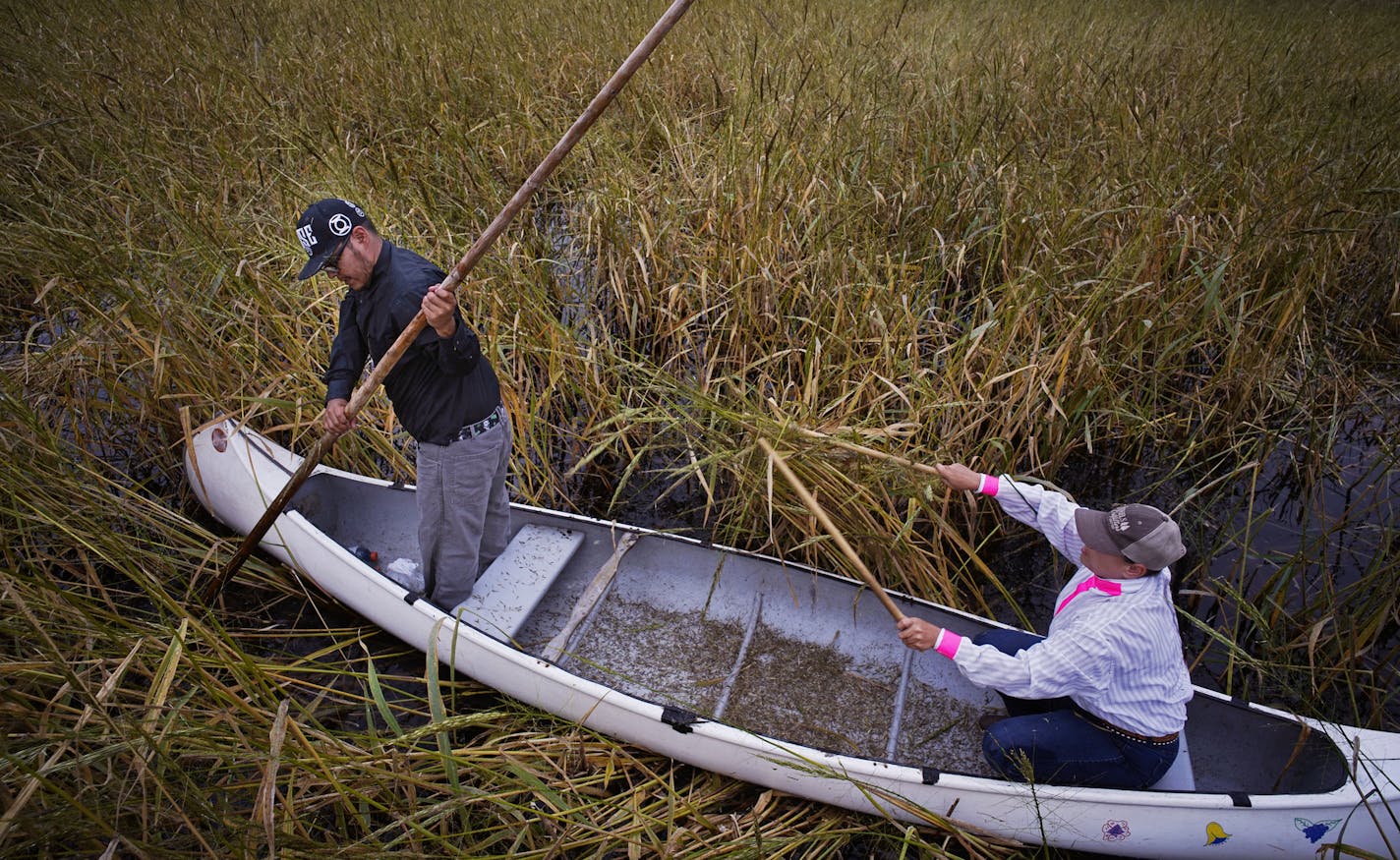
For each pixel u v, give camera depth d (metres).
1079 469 4.80
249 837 2.43
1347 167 6.27
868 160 6.16
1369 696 3.50
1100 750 2.81
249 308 4.75
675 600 3.86
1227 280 5.43
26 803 2.21
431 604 3.41
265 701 2.99
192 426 4.45
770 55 7.91
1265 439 4.66
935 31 9.17
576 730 3.20
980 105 6.95
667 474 4.76
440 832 2.85
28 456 3.83
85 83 7.06
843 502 3.91
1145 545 2.54
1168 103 6.97
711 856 2.85
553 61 8.32
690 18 9.45
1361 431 4.98
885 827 3.04
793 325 5.20
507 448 3.46
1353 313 5.96
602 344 5.09
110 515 3.91
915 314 4.96
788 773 3.00
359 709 3.38
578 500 4.63
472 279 5.05
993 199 5.79
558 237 6.26
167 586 3.82
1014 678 2.71
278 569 3.95
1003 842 2.94
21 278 5.63
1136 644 2.63
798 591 3.75
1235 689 3.58
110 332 4.36
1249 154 6.49
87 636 2.97
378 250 2.94
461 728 3.32
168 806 2.54
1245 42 9.89
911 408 4.19
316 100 7.36
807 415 4.08
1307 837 2.71
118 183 5.68
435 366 3.05
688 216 5.91
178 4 9.22
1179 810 2.74
